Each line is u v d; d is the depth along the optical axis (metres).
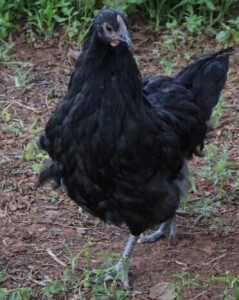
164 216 6.52
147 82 7.00
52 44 10.11
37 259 6.98
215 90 7.15
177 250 7.13
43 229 7.36
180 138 6.65
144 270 6.86
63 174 6.36
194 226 7.43
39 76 9.62
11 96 9.29
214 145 8.47
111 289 6.63
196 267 6.90
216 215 7.56
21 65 9.77
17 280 6.75
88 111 5.98
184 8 10.42
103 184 6.20
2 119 8.88
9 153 8.36
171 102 6.77
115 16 5.82
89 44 5.92
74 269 6.82
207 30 10.23
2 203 7.68
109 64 5.89
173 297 6.52
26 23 10.36
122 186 6.21
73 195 6.46
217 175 7.99
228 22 10.34
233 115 8.95
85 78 5.97
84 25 10.22
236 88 9.38
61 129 6.17
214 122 8.41
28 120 8.89
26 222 7.44
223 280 6.61
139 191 6.26
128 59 5.89
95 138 6.01
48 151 6.43
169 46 9.99
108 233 7.32
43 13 10.23
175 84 6.98
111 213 6.45
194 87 7.09
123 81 5.92
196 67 7.17
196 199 7.75
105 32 5.79
